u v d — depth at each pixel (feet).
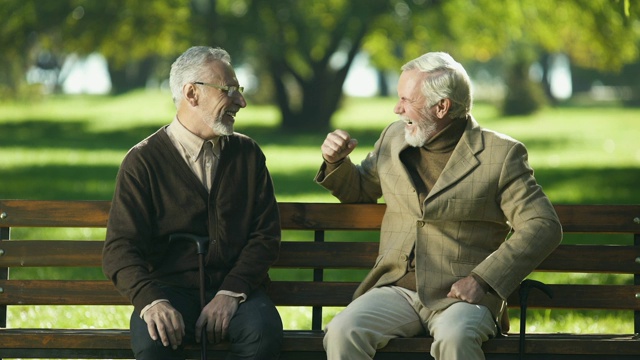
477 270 15.25
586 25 83.10
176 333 14.75
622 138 104.58
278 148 90.48
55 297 16.57
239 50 102.17
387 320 15.39
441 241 15.76
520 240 15.25
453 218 15.71
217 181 15.96
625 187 55.83
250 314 15.21
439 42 108.06
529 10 96.68
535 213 15.40
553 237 15.31
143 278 15.12
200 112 15.85
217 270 15.89
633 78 235.81
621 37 81.25
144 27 100.63
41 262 16.70
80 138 101.76
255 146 16.37
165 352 14.85
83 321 23.13
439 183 15.74
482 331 14.96
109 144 94.32
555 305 16.69
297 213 17.03
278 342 15.23
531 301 16.71
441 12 105.50
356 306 15.42
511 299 16.62
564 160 76.64
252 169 16.17
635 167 69.87
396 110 15.96
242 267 15.64
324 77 114.42
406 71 15.98
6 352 15.51
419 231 15.84
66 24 97.71
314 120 114.93
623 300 16.65
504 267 15.17
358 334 14.99
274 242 15.92
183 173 15.85
